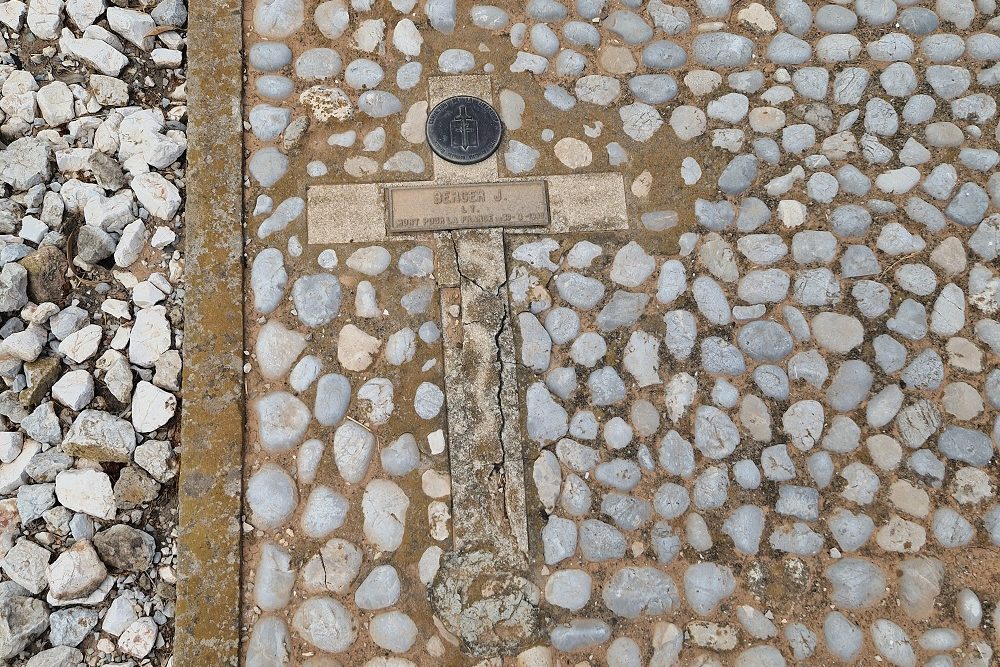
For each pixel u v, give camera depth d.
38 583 1.83
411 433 2.04
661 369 2.14
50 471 1.92
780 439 2.11
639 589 1.98
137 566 1.88
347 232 2.17
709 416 2.11
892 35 2.42
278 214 2.15
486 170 2.24
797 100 2.36
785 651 1.96
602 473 2.06
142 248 2.12
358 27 2.32
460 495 2.00
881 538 2.06
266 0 2.31
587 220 2.24
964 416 2.15
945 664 1.96
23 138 2.15
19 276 2.01
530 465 2.05
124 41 2.29
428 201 2.21
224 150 2.17
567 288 2.18
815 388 2.16
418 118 2.27
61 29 2.28
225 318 2.04
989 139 2.36
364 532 1.97
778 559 2.03
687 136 2.32
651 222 2.25
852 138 2.33
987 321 2.22
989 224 2.29
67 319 2.02
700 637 1.97
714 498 2.06
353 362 2.08
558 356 2.13
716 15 2.42
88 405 1.98
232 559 1.89
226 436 1.96
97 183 2.16
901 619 2.00
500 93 2.30
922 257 2.26
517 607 1.95
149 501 1.94
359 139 2.24
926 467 2.11
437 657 1.91
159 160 2.15
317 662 1.88
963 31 2.46
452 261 2.17
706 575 2.00
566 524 2.01
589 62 2.36
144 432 1.96
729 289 2.22
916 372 2.17
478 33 2.35
